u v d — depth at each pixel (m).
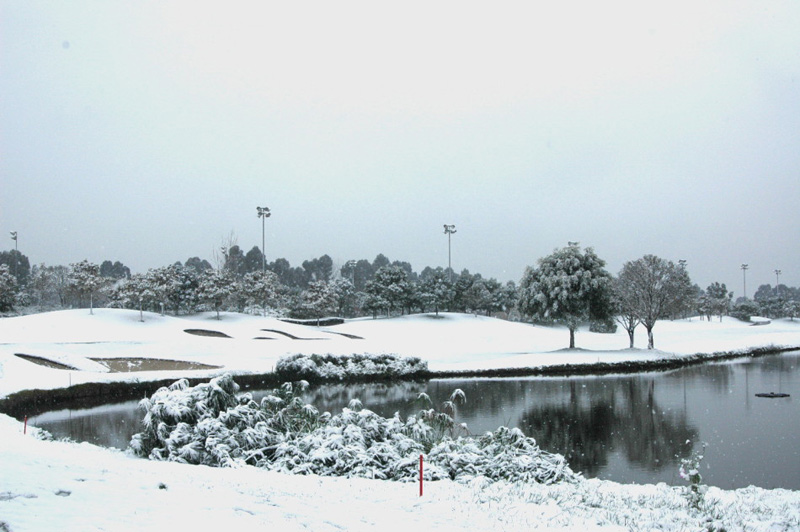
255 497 10.01
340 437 14.46
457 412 25.50
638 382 35.44
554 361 41.94
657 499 11.74
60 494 8.94
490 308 97.50
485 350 54.31
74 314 62.06
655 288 49.19
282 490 10.98
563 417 24.11
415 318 84.94
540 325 91.69
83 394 28.59
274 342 51.00
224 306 84.81
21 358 32.94
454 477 13.53
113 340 52.41
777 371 40.81
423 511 9.92
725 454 17.94
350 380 37.31
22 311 84.81
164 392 16.39
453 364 42.62
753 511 11.00
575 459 17.58
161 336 56.44
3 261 120.00
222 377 16.64
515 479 13.14
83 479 10.20
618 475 15.89
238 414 15.70
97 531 7.15
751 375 38.50
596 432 21.22
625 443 19.53
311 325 80.62
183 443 15.08
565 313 47.97
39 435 17.27
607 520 9.88
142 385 30.55
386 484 12.28
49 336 52.00
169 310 78.31
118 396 29.66
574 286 48.12
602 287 47.88
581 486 12.80
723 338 72.00
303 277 158.50
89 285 64.81
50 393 27.30
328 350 43.34
